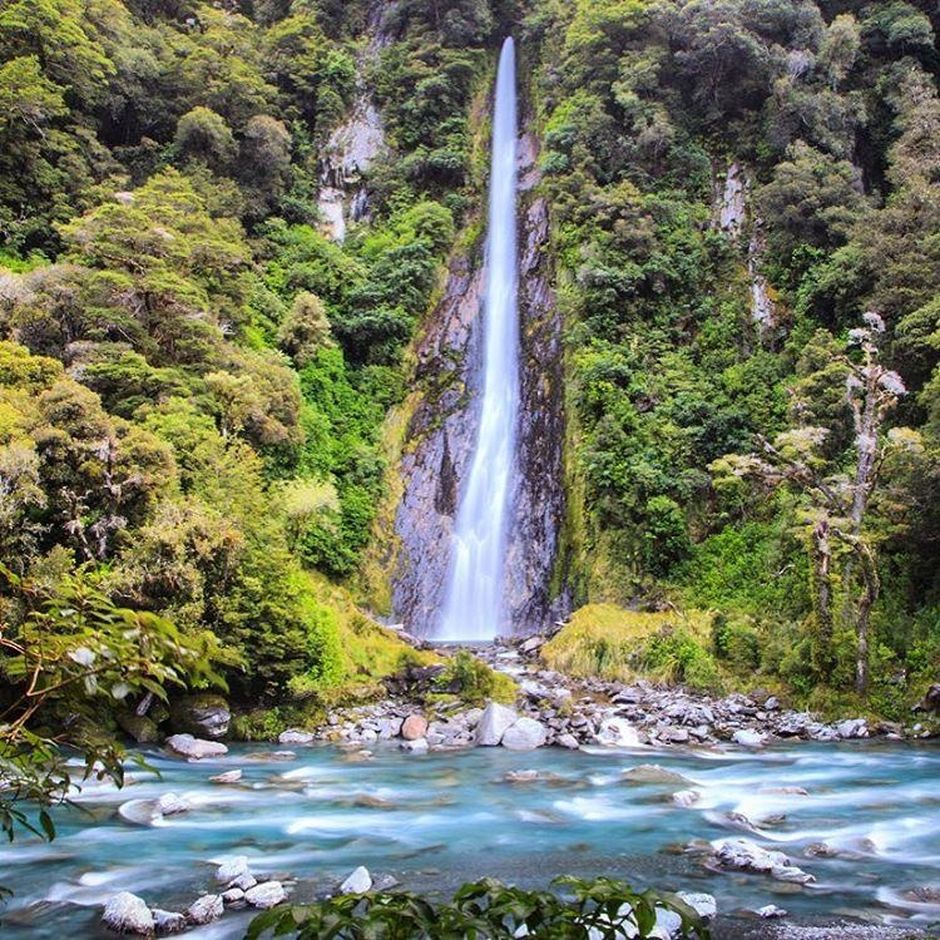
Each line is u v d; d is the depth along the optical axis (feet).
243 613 60.44
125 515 63.31
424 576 106.01
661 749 54.54
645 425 99.71
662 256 116.26
